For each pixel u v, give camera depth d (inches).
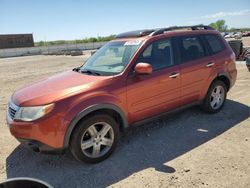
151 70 156.6
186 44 195.0
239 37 2030.0
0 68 841.5
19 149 176.4
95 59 192.2
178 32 193.0
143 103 167.8
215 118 209.5
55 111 135.5
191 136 179.8
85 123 142.6
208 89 207.3
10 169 151.3
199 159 148.3
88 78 160.1
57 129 136.1
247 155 149.3
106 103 148.3
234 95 271.6
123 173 139.7
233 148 158.6
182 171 137.4
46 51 2130.9
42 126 134.6
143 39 175.6
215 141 169.5
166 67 179.0
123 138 182.5
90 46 2471.7
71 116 137.6
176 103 188.1
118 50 181.2
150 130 193.6
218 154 152.4
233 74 227.5
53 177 140.1
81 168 147.0
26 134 137.9
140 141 176.6
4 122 234.1
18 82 482.6
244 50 551.2
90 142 147.6
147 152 160.9
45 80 174.6
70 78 166.4
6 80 515.5
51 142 137.0
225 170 135.6
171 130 191.6
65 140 138.7
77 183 133.4
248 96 265.0
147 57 171.0
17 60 1305.4
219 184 124.5
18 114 141.3
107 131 152.9
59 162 155.1
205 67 200.7
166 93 178.7
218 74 209.9
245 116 210.1
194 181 128.1
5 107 289.0
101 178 136.5
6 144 185.6
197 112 223.5
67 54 1449.3
